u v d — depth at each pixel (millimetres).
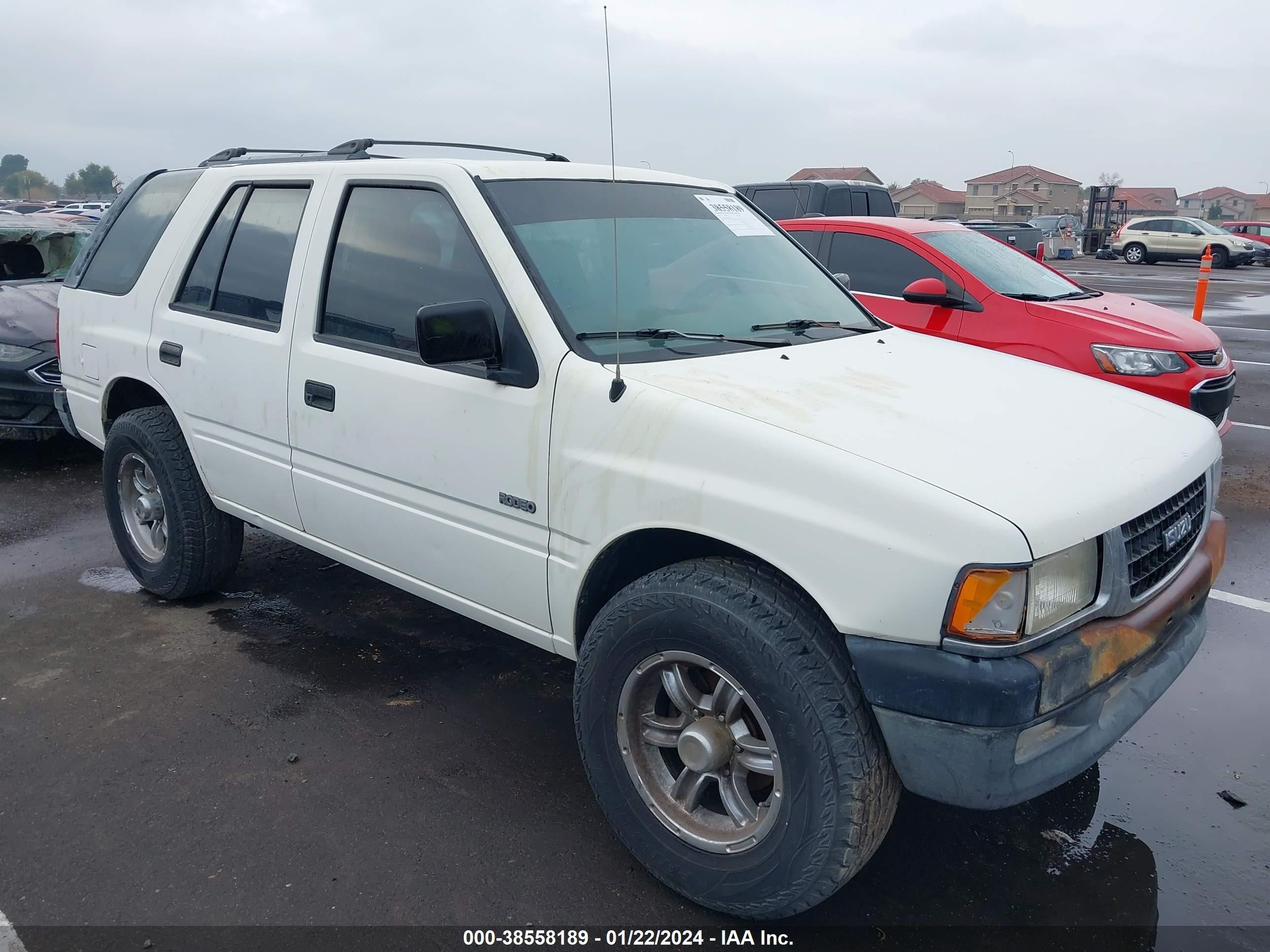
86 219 11344
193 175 4348
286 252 3682
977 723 2129
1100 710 2363
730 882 2492
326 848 2854
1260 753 3475
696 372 2754
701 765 2531
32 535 5570
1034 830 3025
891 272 6977
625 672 2609
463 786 3174
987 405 2760
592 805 3092
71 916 2568
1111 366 6105
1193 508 2791
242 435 3834
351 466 3381
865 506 2225
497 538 2975
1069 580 2250
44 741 3398
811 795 2305
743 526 2377
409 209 3266
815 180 12070
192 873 2740
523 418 2820
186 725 3516
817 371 2896
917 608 2158
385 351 3242
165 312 4176
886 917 2641
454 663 4035
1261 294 20500
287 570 5031
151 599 4652
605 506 2641
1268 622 4543
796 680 2283
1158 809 3146
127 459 4488
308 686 3816
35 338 6668
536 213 3107
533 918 2598
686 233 3488
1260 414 8961
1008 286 6695
